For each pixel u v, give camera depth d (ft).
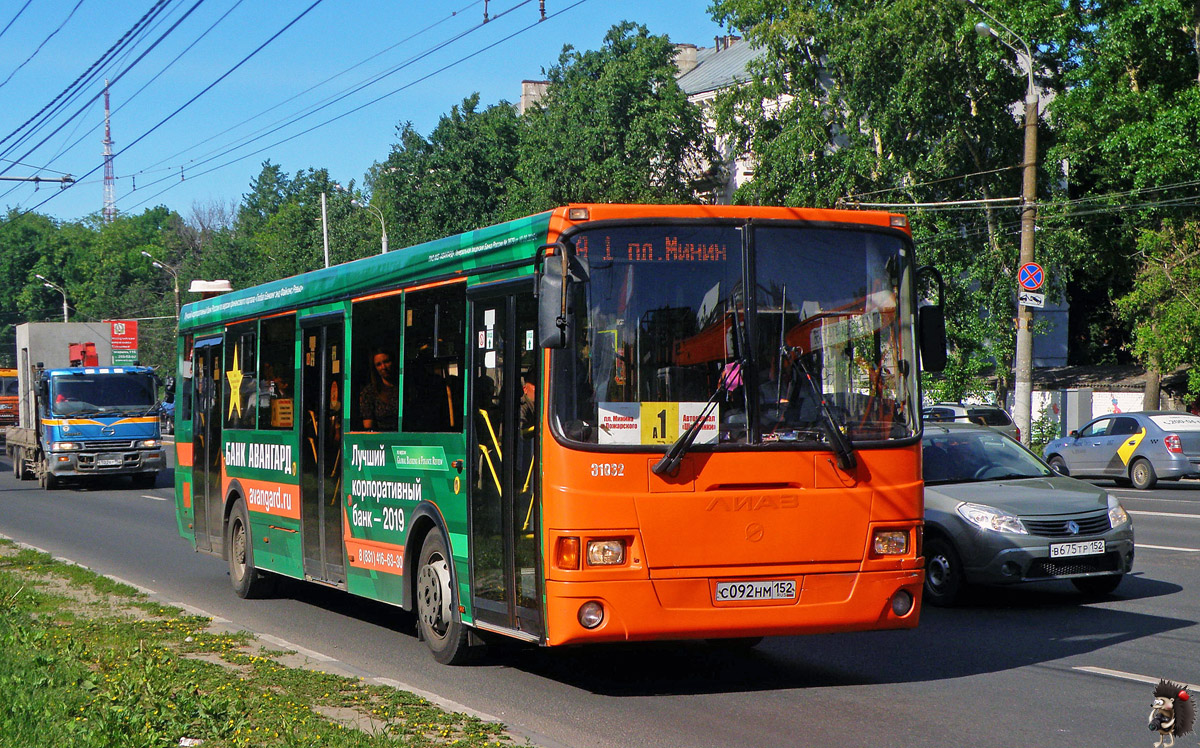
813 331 25.40
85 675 24.63
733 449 24.54
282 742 20.02
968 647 30.89
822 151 143.43
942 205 110.22
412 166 213.87
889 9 131.85
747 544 24.45
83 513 75.97
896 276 26.32
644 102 176.86
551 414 24.21
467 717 22.35
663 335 24.56
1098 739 21.72
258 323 40.96
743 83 152.46
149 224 438.81
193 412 47.29
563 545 23.94
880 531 25.44
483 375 27.20
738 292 25.08
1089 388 138.51
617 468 24.00
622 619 23.80
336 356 35.04
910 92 130.93
